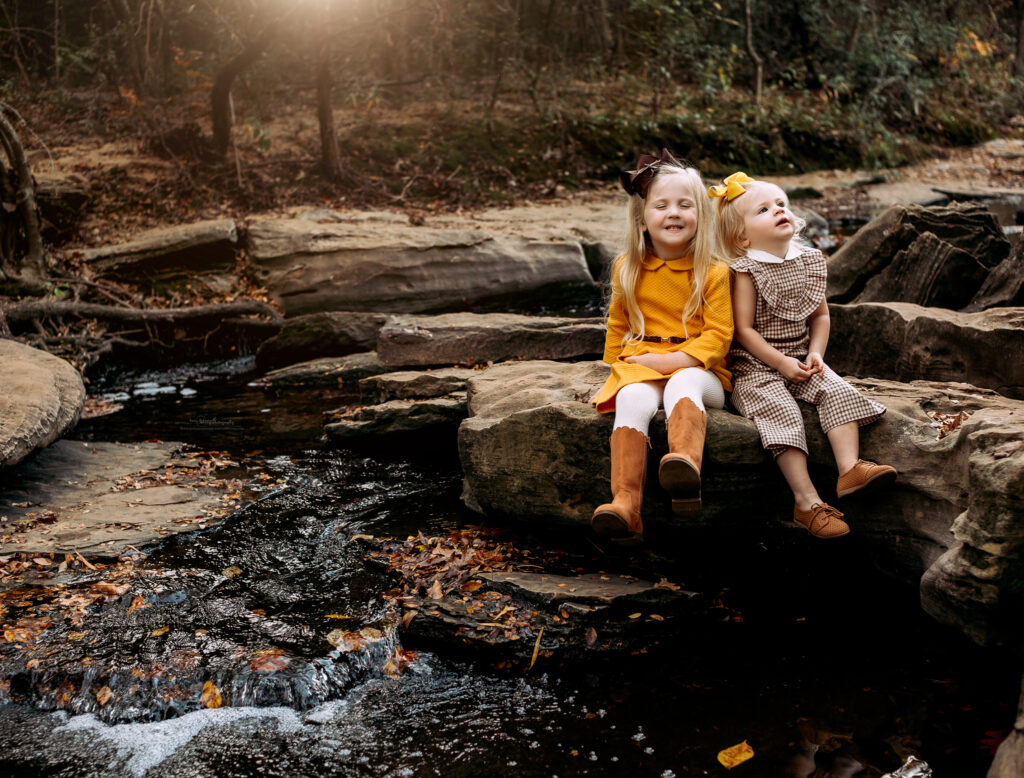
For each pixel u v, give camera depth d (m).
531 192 10.52
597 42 14.38
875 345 4.39
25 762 2.44
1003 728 2.46
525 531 3.71
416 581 3.32
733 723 2.53
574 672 2.82
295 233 7.85
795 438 3.03
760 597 3.24
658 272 3.27
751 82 14.27
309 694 2.71
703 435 2.96
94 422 5.57
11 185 7.17
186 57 12.09
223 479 4.50
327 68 9.57
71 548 3.60
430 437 4.88
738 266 3.22
